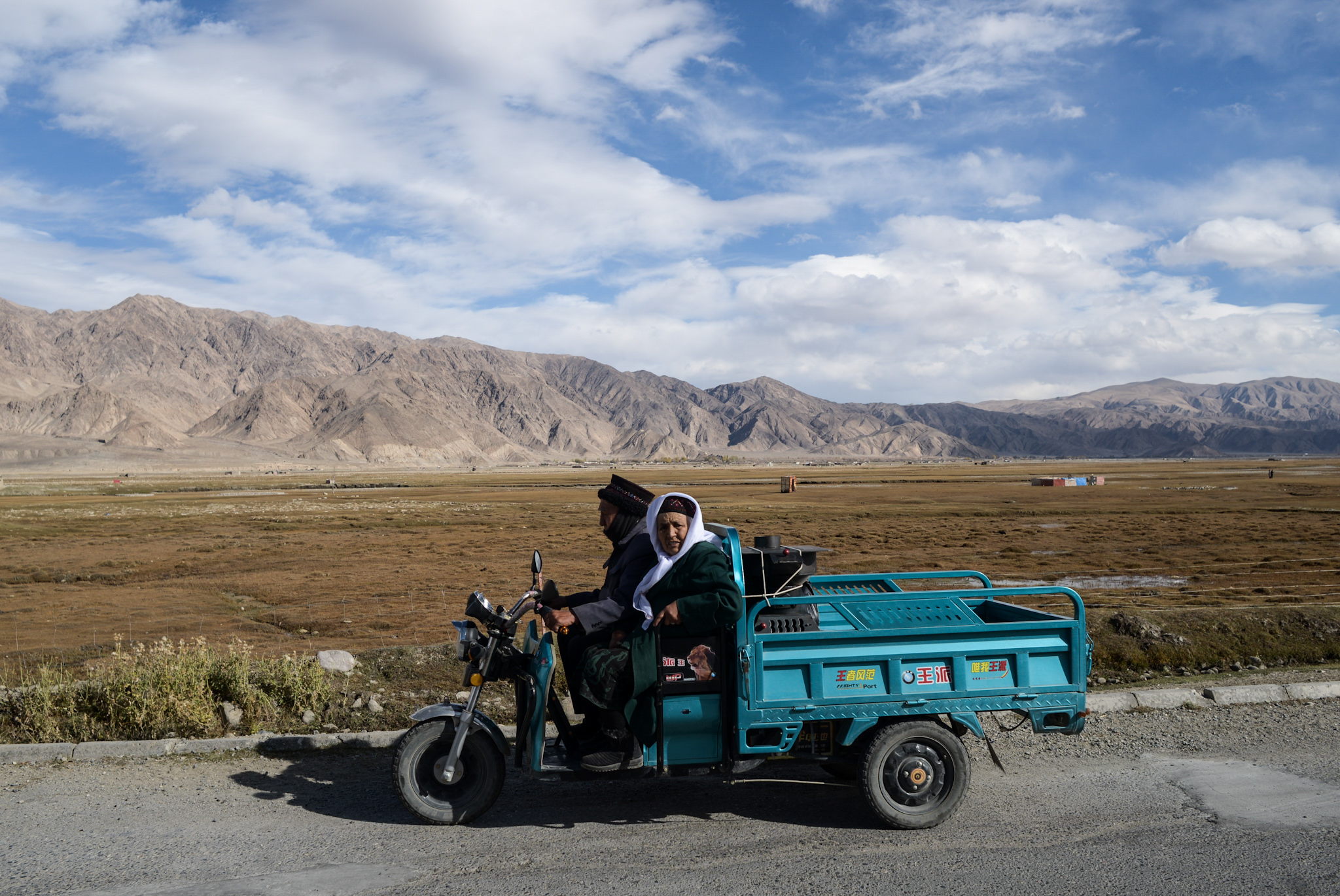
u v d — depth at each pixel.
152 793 5.71
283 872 4.51
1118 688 9.02
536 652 5.47
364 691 8.22
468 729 5.31
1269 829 5.05
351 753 6.67
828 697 5.36
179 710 7.01
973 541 33.28
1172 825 5.14
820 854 4.79
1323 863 4.57
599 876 4.48
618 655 5.21
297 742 6.67
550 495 84.31
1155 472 172.38
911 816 5.21
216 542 35.72
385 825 5.20
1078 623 5.67
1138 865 4.57
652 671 5.18
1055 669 5.67
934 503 64.06
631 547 5.34
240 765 6.30
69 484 140.88
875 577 6.38
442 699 8.11
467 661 5.52
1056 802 5.59
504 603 18.48
